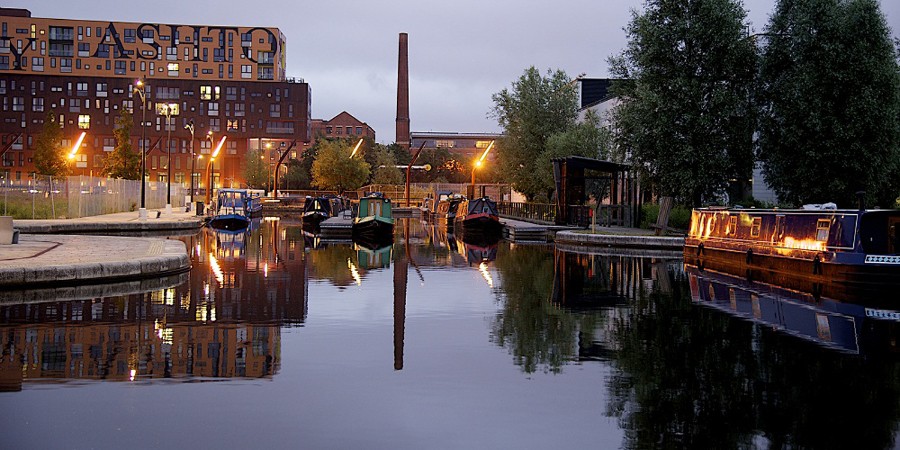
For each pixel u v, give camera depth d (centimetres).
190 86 13775
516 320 1526
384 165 11581
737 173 3688
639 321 1518
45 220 4306
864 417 866
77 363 1093
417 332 1381
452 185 10200
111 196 5675
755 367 1116
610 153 5528
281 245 3694
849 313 1636
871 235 2184
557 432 808
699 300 1834
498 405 907
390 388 980
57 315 1497
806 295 1942
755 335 1371
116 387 968
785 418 860
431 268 2622
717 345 1278
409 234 5003
